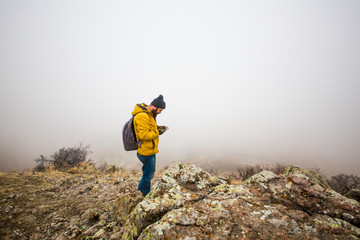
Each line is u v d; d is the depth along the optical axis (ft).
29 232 8.79
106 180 18.92
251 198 6.36
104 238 7.51
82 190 15.37
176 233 4.78
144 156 8.74
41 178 18.70
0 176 17.25
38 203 12.10
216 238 4.60
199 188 7.68
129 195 9.19
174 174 8.44
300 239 4.52
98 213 9.89
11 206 11.25
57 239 8.04
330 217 5.39
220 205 5.93
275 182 7.42
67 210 11.21
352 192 15.01
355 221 5.29
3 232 8.58
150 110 8.79
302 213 5.48
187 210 5.64
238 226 4.99
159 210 6.14
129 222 6.42
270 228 4.89
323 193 6.56
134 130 8.62
